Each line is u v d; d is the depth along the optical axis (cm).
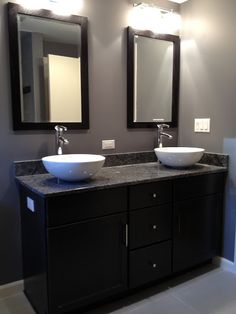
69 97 211
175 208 205
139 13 235
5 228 197
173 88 261
